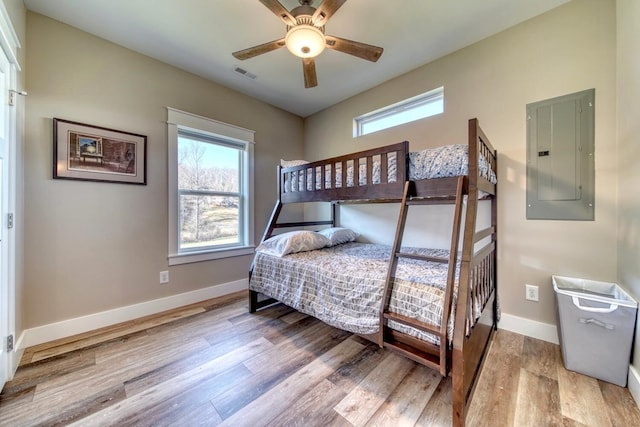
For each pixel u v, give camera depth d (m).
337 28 2.20
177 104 2.80
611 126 1.80
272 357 1.87
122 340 2.10
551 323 2.03
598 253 1.85
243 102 3.42
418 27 2.20
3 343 1.55
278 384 1.58
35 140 2.01
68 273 2.17
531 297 2.11
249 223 3.48
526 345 1.99
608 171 1.81
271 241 2.69
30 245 2.00
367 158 1.98
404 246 2.91
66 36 2.16
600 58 1.84
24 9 1.95
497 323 2.24
